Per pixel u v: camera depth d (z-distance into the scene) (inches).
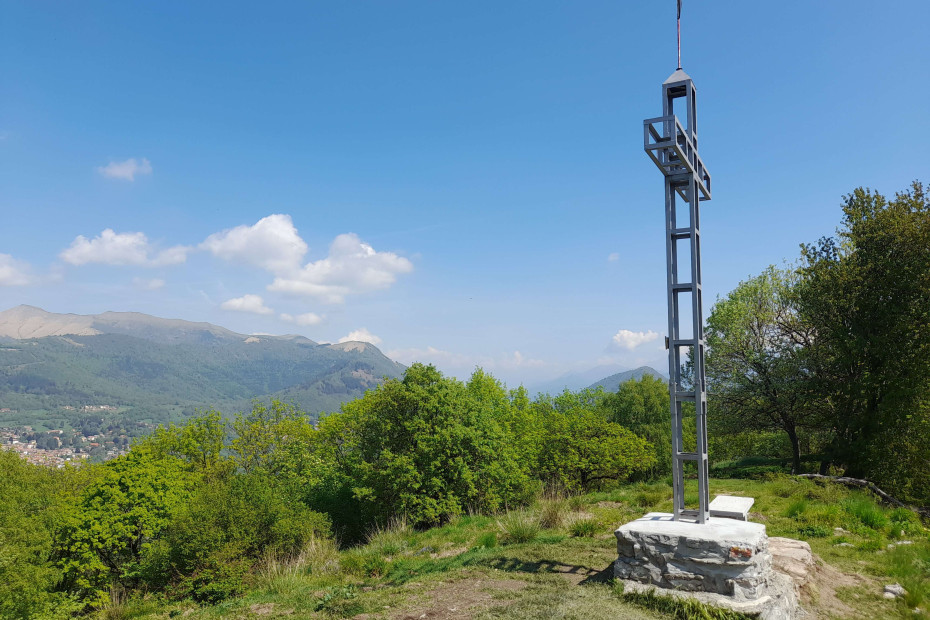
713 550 214.5
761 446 1391.5
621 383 2250.2
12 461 904.3
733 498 288.5
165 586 609.6
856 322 856.3
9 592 701.3
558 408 1779.0
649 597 215.2
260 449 1268.5
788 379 976.3
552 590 240.1
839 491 547.5
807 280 950.4
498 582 264.1
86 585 894.4
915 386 784.3
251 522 583.2
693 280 253.1
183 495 1016.9
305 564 481.7
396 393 996.6
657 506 512.4
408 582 292.2
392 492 935.7
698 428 247.4
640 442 1393.9
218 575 528.4
